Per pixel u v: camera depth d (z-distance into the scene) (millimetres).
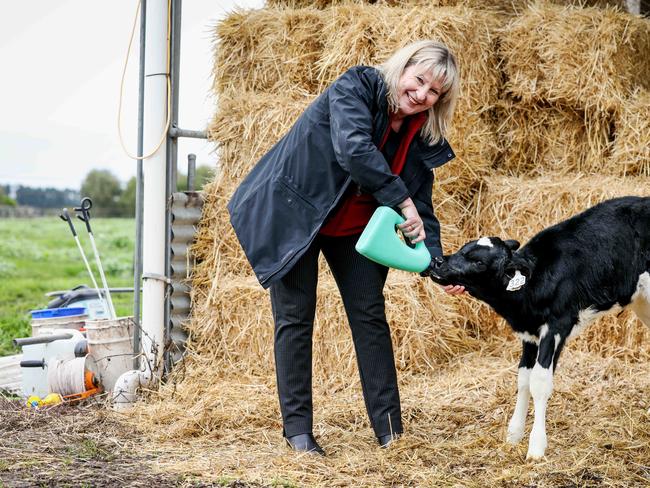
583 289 3430
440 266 3301
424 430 3713
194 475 3064
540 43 5203
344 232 3369
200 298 4859
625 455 3297
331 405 4121
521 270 3246
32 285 10305
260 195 3273
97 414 4012
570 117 5363
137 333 4629
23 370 4574
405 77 3145
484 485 2977
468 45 4992
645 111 5133
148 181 4590
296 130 3285
